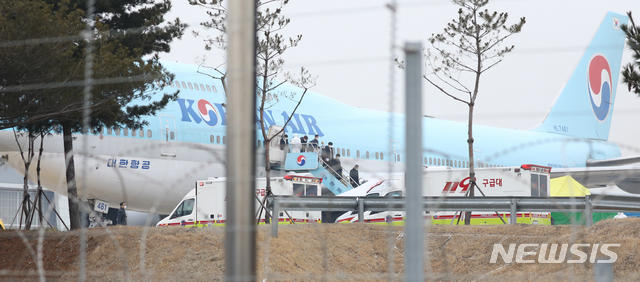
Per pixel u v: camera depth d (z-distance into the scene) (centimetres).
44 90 5594
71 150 7331
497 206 5684
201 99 10356
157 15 7950
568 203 5194
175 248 4775
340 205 5819
